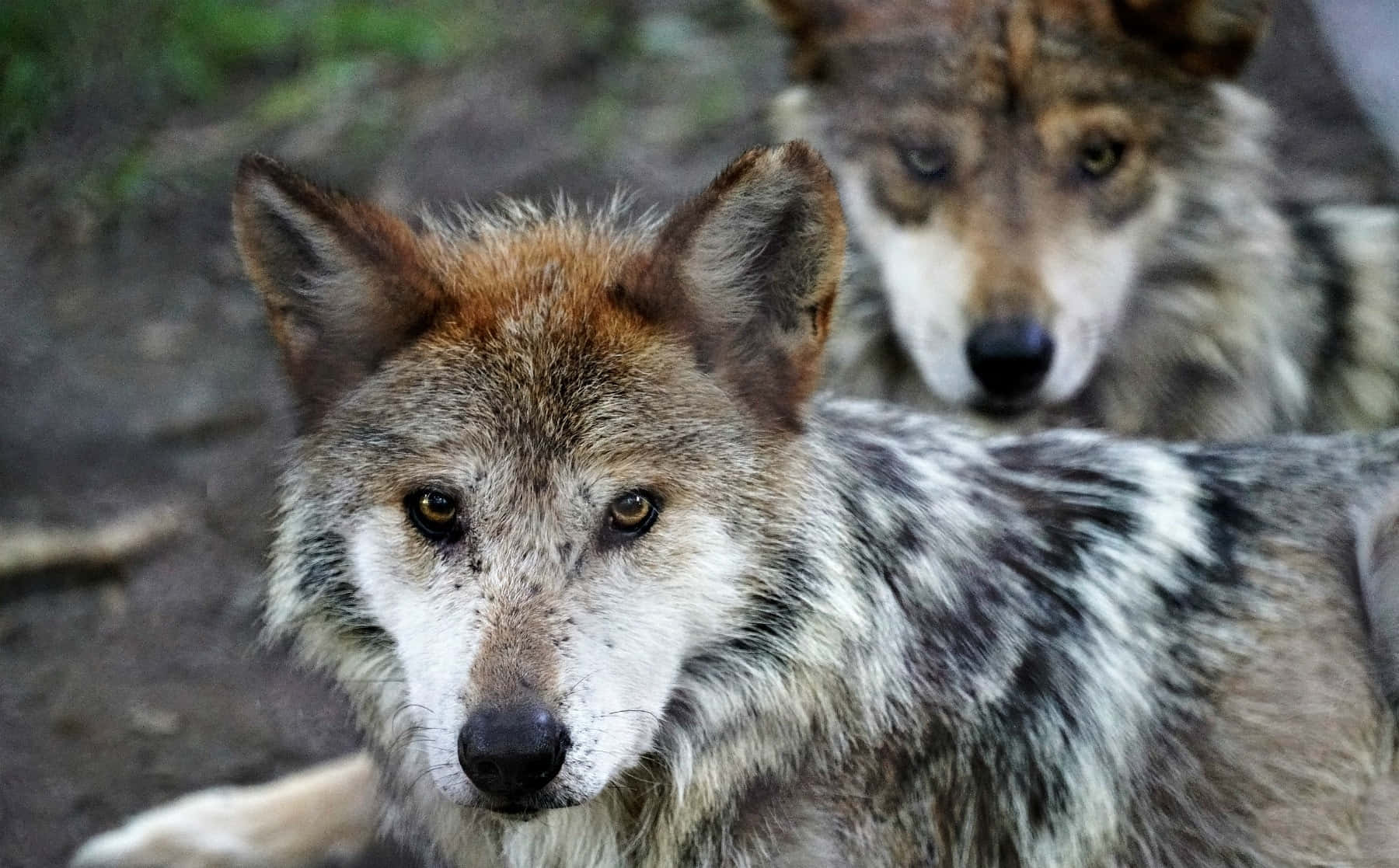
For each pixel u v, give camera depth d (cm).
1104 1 889
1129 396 971
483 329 584
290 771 847
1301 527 693
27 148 1385
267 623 637
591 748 538
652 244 609
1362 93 1337
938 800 633
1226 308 952
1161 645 664
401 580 569
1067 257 875
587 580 555
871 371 974
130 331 1216
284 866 779
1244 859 666
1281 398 962
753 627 589
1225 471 711
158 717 877
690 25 1543
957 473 678
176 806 789
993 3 898
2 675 905
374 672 615
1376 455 727
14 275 1281
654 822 625
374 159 1360
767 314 593
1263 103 970
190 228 1323
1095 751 654
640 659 556
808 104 983
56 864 783
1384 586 686
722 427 579
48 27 1424
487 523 558
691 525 569
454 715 534
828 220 579
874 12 945
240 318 1230
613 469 560
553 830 627
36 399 1139
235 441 1104
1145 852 665
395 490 571
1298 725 661
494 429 564
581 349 575
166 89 1449
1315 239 1029
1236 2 898
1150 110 900
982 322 851
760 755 603
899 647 615
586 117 1409
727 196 567
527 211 706
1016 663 645
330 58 1515
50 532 994
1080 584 665
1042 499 685
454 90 1452
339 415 593
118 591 978
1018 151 880
